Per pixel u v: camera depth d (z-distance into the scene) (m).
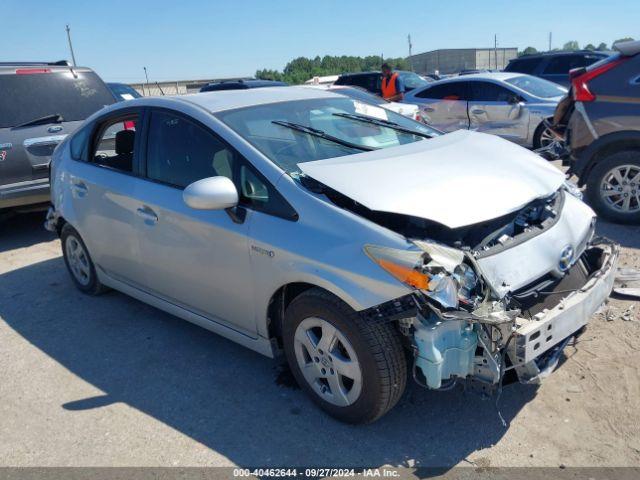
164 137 3.76
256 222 3.07
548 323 2.60
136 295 4.27
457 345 2.59
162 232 3.66
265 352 3.31
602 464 2.63
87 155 4.51
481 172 3.13
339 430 3.00
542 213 3.20
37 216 8.00
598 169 5.82
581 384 3.20
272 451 2.88
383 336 2.68
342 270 2.69
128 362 3.84
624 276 4.49
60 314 4.66
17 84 6.62
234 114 3.58
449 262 2.55
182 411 3.26
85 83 7.24
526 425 2.92
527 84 10.01
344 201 2.92
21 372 3.82
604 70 5.70
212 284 3.42
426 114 10.78
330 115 3.95
